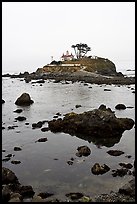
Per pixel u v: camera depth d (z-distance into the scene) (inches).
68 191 732.7
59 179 808.9
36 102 2222.0
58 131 1327.5
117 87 3221.0
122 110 1838.1
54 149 1076.5
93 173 844.6
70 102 2171.5
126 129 1339.8
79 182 786.2
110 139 1204.5
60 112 1763.0
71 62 5492.1
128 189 711.7
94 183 776.9
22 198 693.3
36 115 1700.3
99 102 2156.7
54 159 970.7
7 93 2906.0
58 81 4001.0
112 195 701.3
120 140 1187.3
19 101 2126.0
